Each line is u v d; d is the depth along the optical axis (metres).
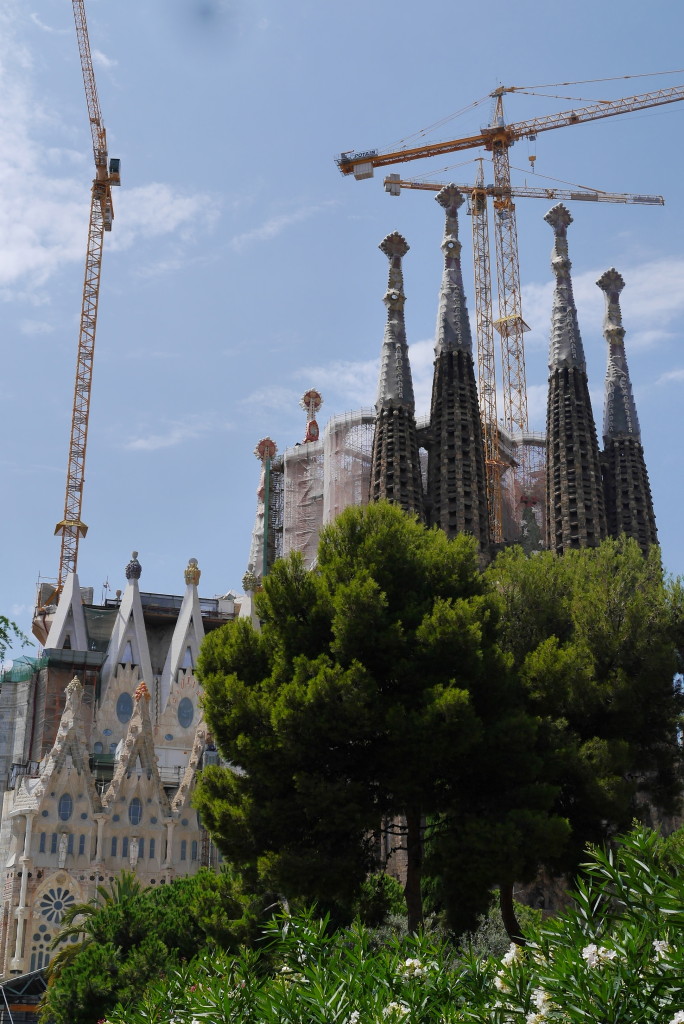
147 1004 17.39
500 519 125.44
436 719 34.16
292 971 15.59
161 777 120.25
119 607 139.38
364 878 35.66
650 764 44.06
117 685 127.44
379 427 101.19
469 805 36.59
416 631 36.47
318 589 38.81
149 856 101.81
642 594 46.09
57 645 129.50
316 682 34.66
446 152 146.50
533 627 47.69
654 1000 11.52
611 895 13.09
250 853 36.03
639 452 105.06
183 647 131.62
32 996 73.69
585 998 11.72
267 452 153.12
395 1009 13.43
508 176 145.38
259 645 39.34
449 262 108.50
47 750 122.94
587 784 37.97
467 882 34.47
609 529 102.38
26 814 98.50
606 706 42.53
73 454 151.62
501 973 13.91
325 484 123.44
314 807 34.44
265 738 35.59
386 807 36.50
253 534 162.50
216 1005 15.05
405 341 104.75
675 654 45.03
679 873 11.91
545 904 60.38
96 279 154.50
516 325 149.12
